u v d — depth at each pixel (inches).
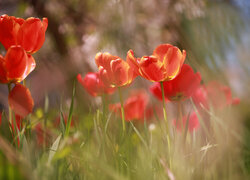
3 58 67.3
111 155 66.2
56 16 179.2
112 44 99.1
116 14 111.5
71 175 65.0
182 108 72.7
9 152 60.4
